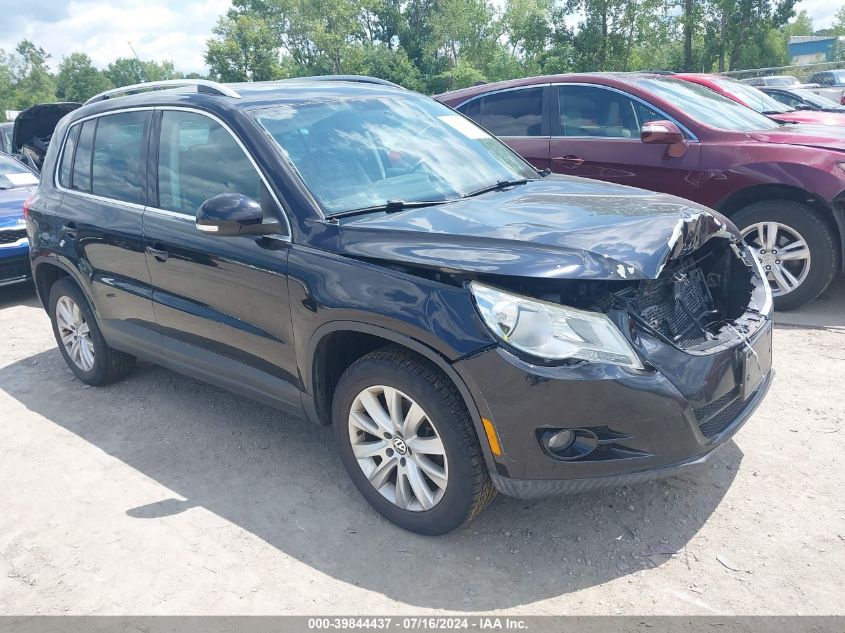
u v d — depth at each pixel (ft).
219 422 14.07
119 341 14.46
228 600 9.06
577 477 8.66
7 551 10.38
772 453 11.55
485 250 9.04
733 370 9.51
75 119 15.37
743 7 148.77
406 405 9.73
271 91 12.71
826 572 8.84
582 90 20.92
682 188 19.01
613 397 8.41
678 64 166.81
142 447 13.26
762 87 46.70
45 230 15.34
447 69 231.09
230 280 11.29
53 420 14.67
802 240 17.38
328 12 222.69
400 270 9.29
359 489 10.60
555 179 13.32
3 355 18.93
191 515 10.98
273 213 10.74
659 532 9.86
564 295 8.60
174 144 12.60
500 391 8.50
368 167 11.52
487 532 10.09
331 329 9.85
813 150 17.26
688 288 10.40
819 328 16.79
